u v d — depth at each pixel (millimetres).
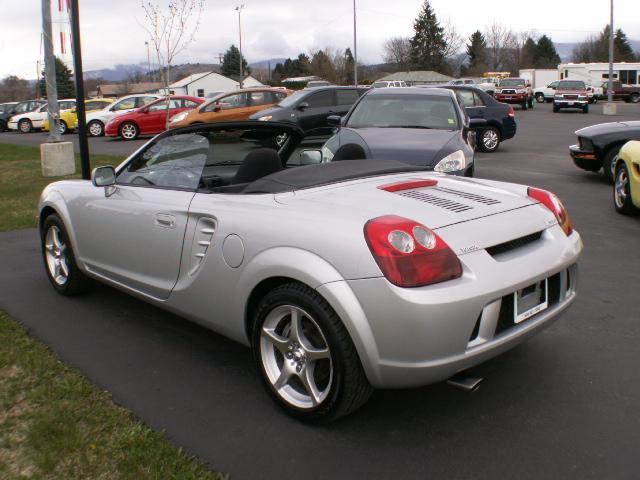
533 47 103188
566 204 8414
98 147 19469
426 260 2594
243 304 3137
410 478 2576
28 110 31891
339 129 8039
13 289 5145
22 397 3252
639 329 4094
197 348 3918
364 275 2613
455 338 2604
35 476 2594
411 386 2688
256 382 3447
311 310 2781
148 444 2793
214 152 4062
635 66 45156
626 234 6730
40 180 11938
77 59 9203
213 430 2947
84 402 3199
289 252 2865
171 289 3633
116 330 4219
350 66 75062
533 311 2963
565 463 2654
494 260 2795
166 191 3791
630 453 2717
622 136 9742
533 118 28469
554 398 3209
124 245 4012
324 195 3150
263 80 114562
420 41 88750
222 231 3234
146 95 25953
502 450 2760
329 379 2867
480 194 3289
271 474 2611
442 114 7957
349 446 2811
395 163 3830
